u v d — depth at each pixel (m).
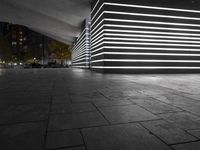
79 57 32.41
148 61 13.73
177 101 4.12
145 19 13.60
